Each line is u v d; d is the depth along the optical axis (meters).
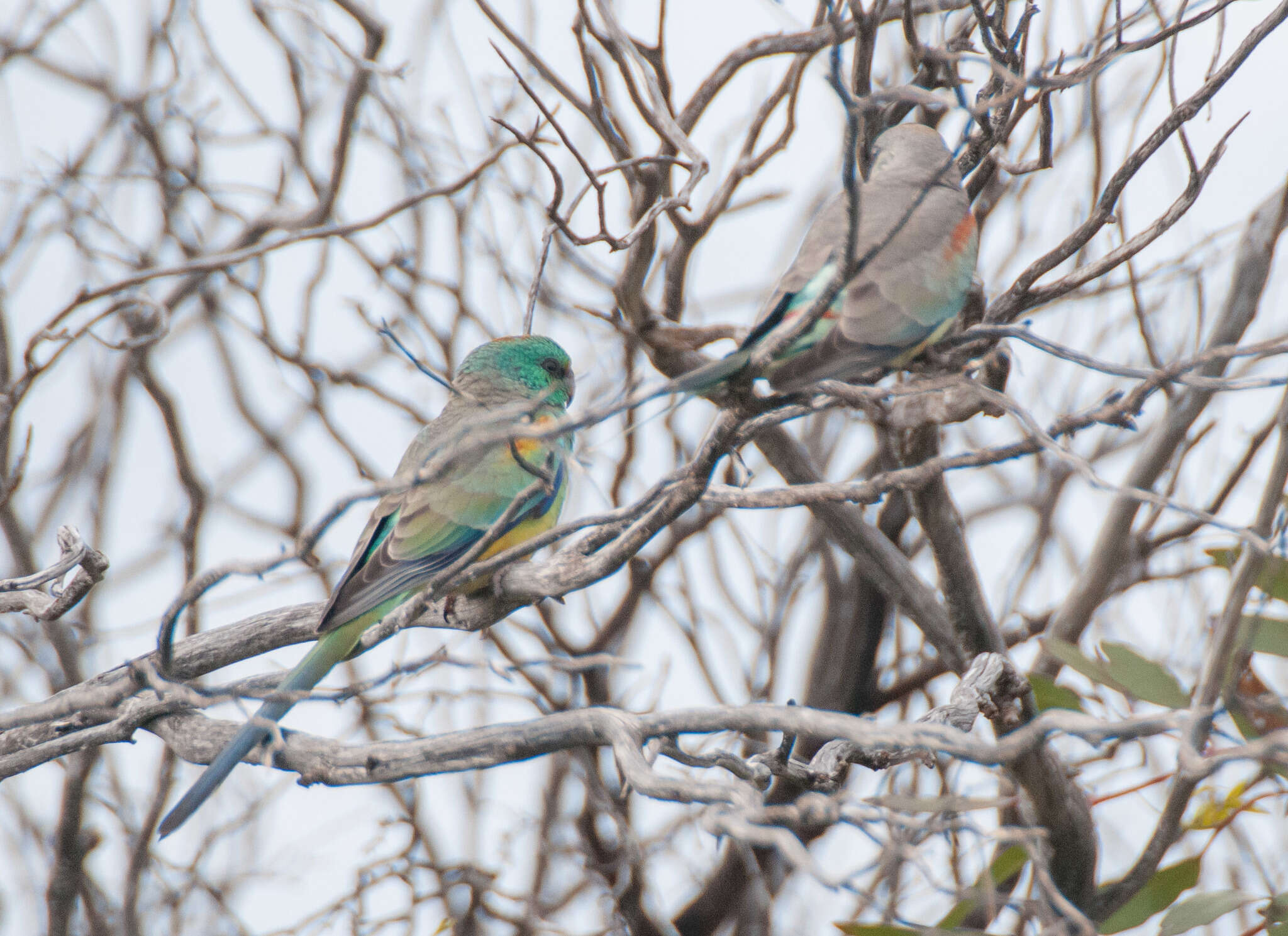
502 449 10.35
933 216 8.66
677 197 8.96
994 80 8.66
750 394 6.32
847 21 9.90
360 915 11.48
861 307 8.01
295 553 5.83
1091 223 8.46
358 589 9.34
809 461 11.02
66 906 11.92
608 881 12.66
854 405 7.92
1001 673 8.55
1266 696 8.49
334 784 7.79
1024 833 5.65
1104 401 7.32
